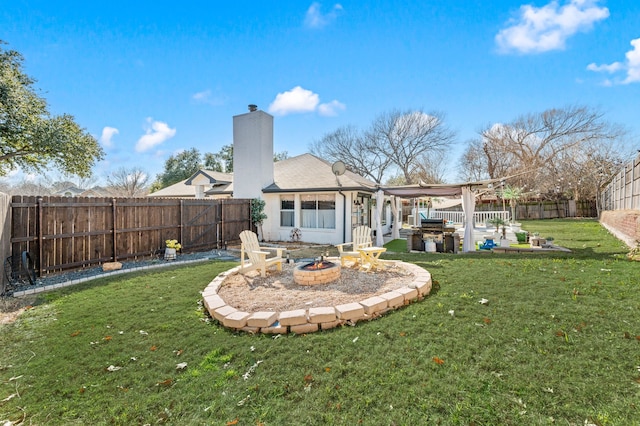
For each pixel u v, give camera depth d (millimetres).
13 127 12711
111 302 5121
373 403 2443
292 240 13852
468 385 2600
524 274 6184
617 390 2471
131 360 3229
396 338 3506
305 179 14242
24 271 6617
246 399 2557
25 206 6758
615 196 17406
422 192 12242
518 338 3379
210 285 5559
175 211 10477
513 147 30938
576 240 11852
